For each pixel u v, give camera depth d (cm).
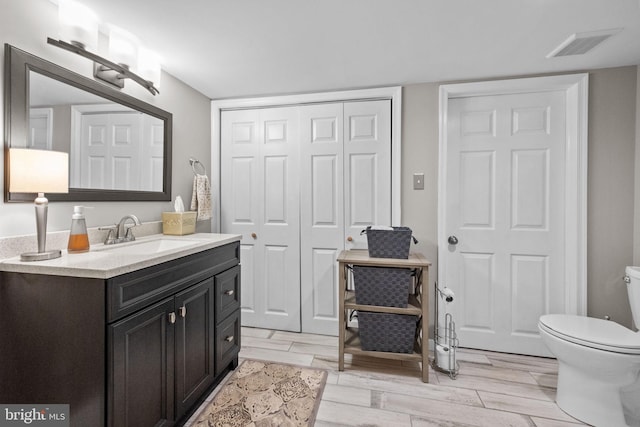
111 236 161
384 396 170
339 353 196
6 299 110
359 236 246
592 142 202
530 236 219
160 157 202
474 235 227
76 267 103
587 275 204
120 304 107
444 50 179
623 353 137
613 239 201
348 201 247
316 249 254
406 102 230
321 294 254
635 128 196
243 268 266
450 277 231
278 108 259
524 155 219
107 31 159
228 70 206
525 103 219
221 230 267
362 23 152
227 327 184
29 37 125
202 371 158
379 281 192
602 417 145
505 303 223
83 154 149
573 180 206
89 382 103
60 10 129
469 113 227
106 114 161
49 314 106
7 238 118
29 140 125
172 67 202
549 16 144
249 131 264
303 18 148
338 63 197
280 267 261
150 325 122
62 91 138
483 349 227
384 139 240
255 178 264
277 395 169
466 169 228
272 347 229
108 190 162
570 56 185
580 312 204
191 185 237
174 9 139
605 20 147
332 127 249
